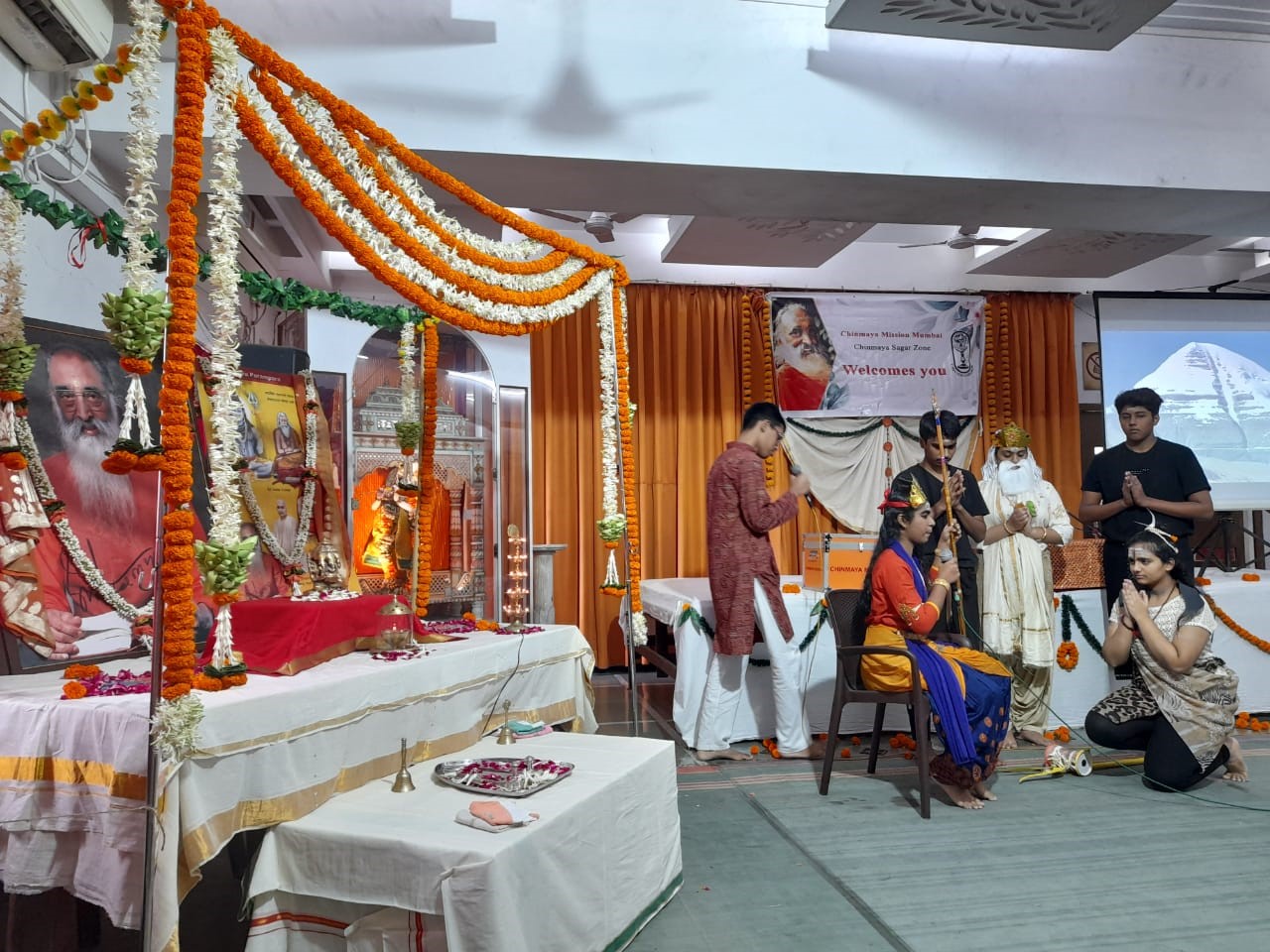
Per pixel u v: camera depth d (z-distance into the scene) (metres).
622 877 2.57
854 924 2.72
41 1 2.73
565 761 2.78
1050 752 4.36
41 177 3.21
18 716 2.13
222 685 2.18
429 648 3.11
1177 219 5.54
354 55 4.11
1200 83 5.02
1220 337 7.22
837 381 7.54
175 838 1.87
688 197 4.97
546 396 7.27
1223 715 4.00
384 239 2.41
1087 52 4.91
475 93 4.22
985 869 3.16
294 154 2.19
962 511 4.78
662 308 7.54
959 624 4.69
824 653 5.07
